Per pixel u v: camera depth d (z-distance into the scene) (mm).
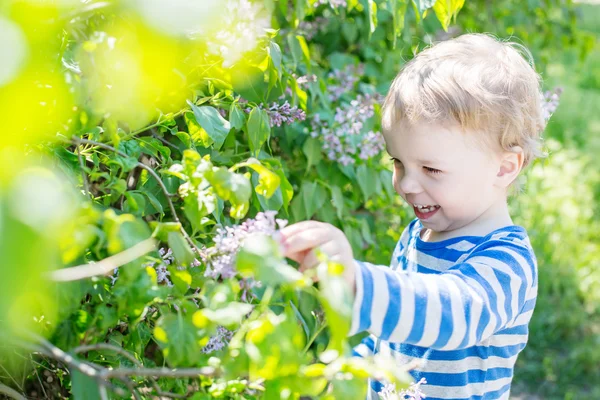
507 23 3543
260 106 1552
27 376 1269
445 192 1345
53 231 448
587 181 5289
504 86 1385
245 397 1042
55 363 1248
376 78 2746
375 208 2492
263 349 750
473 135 1328
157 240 1133
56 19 644
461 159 1329
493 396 1396
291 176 2086
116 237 857
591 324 3686
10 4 527
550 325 3607
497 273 1187
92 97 898
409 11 2422
